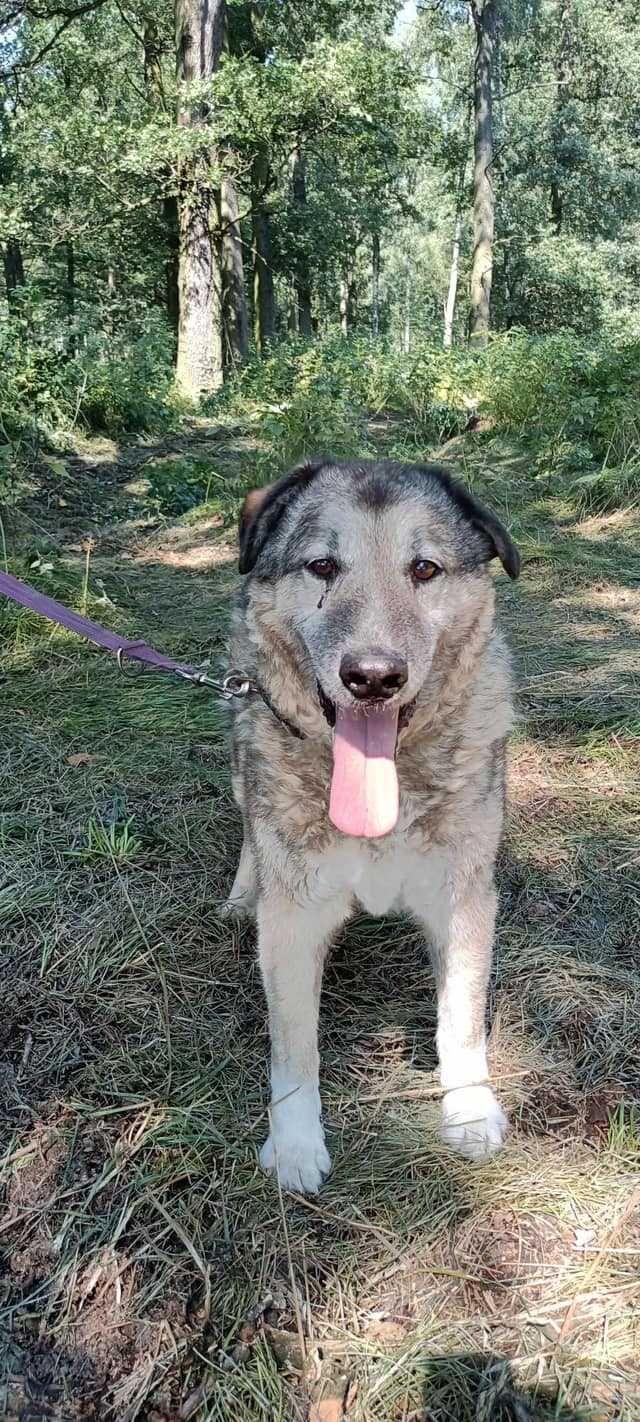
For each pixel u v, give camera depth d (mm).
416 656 651
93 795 1164
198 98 4891
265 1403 553
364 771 652
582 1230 638
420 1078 778
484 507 758
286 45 7902
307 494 744
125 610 1807
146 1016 833
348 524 684
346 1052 807
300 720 694
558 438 2861
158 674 1496
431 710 691
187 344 5188
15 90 6758
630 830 1077
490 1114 717
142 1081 767
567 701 1386
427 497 735
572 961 882
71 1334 606
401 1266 625
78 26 7043
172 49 7438
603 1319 581
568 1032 807
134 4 6941
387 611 648
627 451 2576
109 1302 620
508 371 3602
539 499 2488
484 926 728
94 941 917
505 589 1901
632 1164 683
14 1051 798
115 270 9602
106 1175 687
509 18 9219
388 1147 712
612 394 3025
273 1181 686
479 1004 739
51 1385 584
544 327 10781
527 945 905
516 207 10703
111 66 7586
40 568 1848
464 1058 740
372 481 729
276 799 698
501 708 729
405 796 691
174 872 1025
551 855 1037
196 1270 631
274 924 706
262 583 735
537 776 1202
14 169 6098
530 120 10352
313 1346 582
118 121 5215
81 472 2885
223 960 902
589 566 1993
